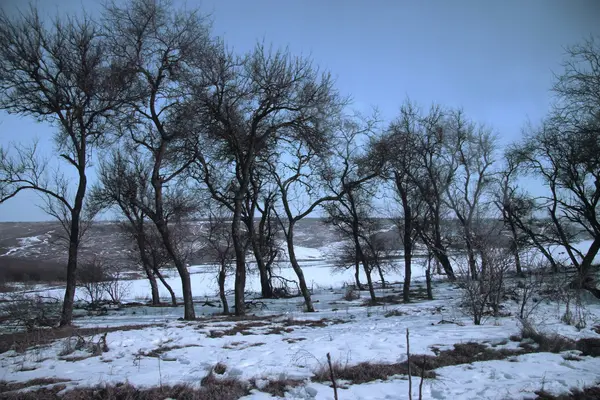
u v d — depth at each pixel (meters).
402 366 8.13
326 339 10.80
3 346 10.88
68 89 15.51
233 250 22.03
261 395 6.68
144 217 27.55
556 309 14.55
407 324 13.23
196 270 52.31
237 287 18.66
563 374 7.46
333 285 41.47
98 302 25.83
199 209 22.41
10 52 14.61
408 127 24.56
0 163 15.05
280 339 11.27
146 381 7.23
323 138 18.66
